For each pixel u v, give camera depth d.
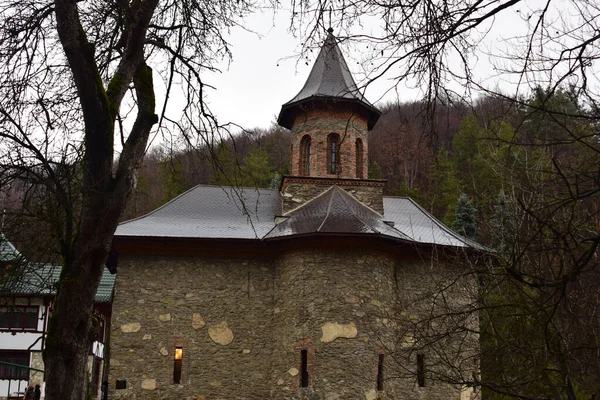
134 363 17.95
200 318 18.64
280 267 19.12
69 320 7.55
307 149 22.89
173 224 19.75
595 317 7.48
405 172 37.53
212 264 19.22
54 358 7.47
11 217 7.57
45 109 7.75
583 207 6.42
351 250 18.41
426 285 19.20
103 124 7.93
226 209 21.22
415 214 22.50
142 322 18.33
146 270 18.83
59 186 7.51
